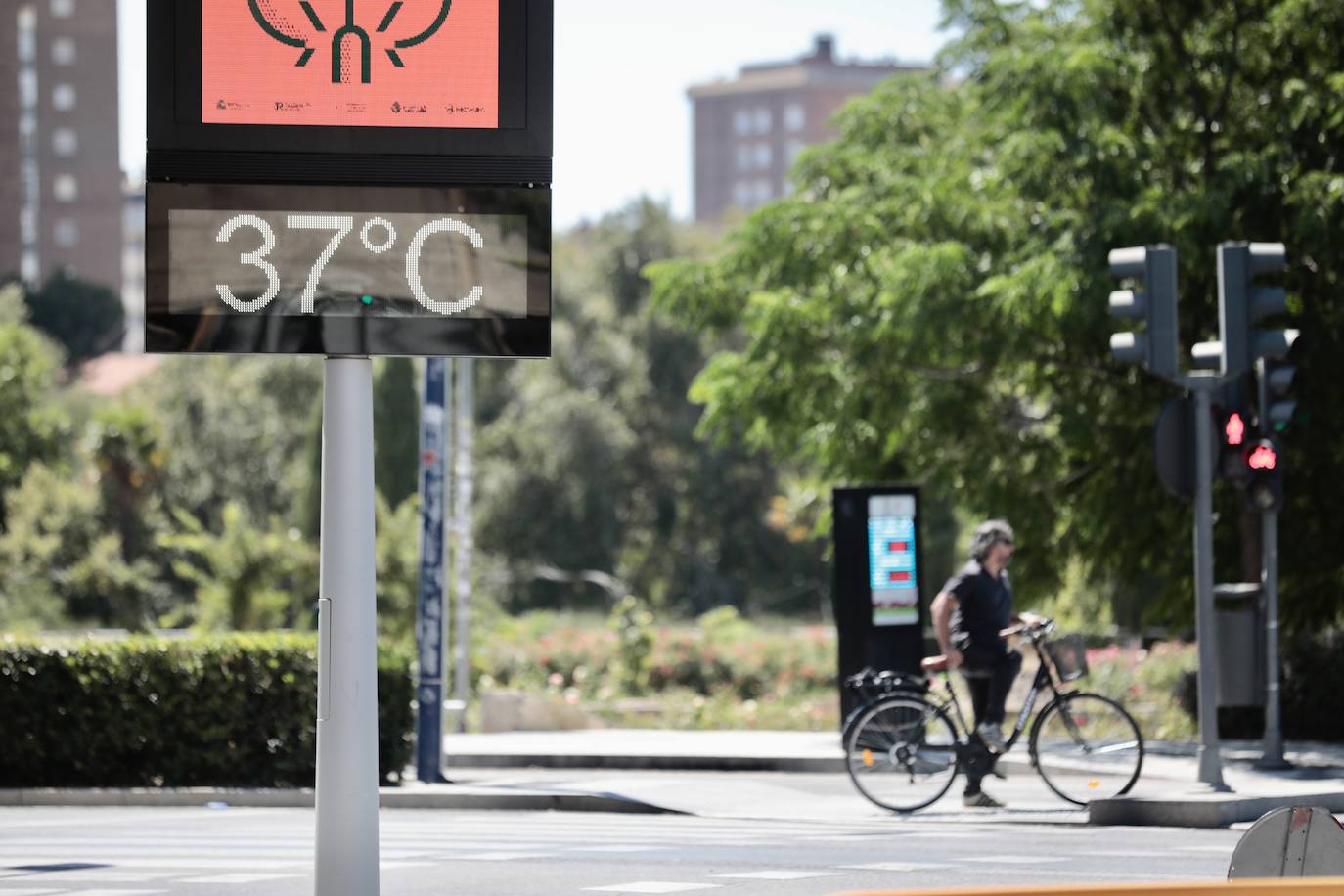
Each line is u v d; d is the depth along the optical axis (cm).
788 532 10494
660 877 1967
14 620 7350
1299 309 3628
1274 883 928
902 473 4119
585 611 10419
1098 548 4034
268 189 1346
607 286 11888
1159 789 2647
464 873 2023
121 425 8881
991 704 2664
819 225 4019
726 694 5175
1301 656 3491
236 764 3091
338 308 1348
